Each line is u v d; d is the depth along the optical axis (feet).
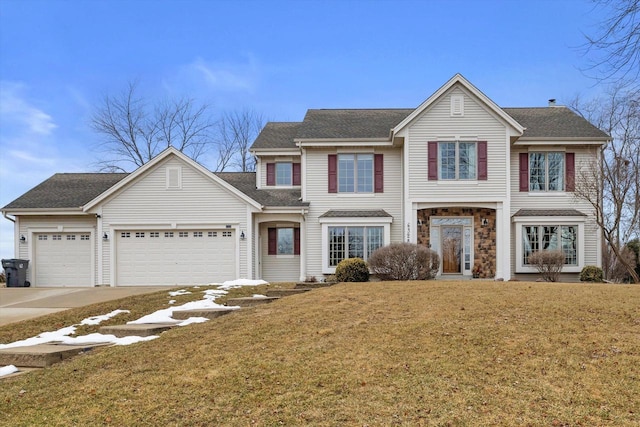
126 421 18.52
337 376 22.16
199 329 31.12
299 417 18.58
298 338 27.81
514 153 69.36
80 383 22.36
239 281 56.34
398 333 27.86
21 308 46.88
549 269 63.93
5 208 67.56
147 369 23.75
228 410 19.24
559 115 76.33
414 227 65.36
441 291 39.47
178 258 66.64
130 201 66.80
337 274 59.47
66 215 68.64
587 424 17.98
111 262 66.18
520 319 29.89
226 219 66.59
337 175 69.92
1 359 26.66
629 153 74.59
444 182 65.21
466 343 25.91
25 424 18.49
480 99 65.16
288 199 70.69
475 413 18.75
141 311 40.93
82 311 40.42
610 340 25.79
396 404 19.47
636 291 38.19
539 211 67.72
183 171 66.95
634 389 20.52
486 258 66.23
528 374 22.08
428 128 65.67
